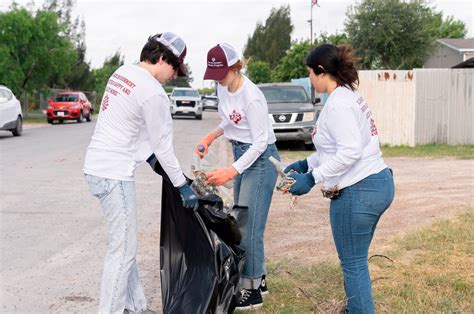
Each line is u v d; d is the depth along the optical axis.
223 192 5.21
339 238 3.55
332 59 3.46
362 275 3.55
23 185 9.99
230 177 4.02
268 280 4.94
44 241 6.48
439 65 40.72
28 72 33.31
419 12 31.30
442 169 12.13
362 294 3.54
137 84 3.62
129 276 4.14
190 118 35.25
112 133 3.71
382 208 3.49
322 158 3.58
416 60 32.41
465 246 5.89
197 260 3.91
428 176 11.12
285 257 5.74
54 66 33.34
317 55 3.49
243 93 4.09
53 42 33.41
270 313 4.26
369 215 3.46
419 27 31.17
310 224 7.25
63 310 4.50
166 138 3.63
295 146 17.20
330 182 3.47
